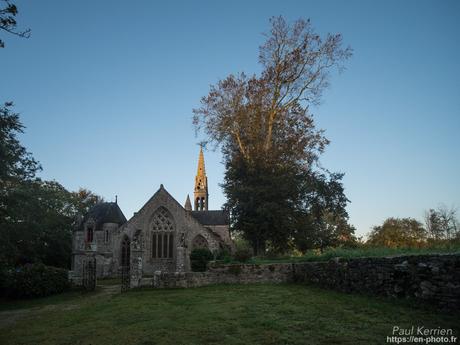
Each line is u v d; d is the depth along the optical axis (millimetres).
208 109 35281
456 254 10164
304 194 31922
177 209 45469
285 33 33094
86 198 73750
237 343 8680
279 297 15523
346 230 45344
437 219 34312
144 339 9594
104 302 18344
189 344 8852
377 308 11242
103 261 44594
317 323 9992
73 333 11102
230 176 33031
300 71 33000
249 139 33531
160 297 18453
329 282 17422
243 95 34312
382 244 39094
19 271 23531
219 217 56125
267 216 29141
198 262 32031
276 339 8719
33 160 35125
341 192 32688
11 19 10844
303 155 32906
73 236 52969
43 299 22703
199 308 14055
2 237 34094
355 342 8000
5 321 15203
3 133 26125
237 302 14891
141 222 45312
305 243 31266
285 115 33938
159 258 44406
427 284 10852
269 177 30328
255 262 24000
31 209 39781
